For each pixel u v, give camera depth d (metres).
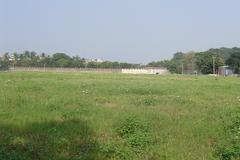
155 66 165.25
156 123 15.54
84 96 24.92
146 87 33.47
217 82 49.28
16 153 10.70
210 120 16.23
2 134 13.05
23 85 30.47
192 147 11.95
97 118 16.38
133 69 152.62
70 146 11.88
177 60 167.25
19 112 17.42
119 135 13.43
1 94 23.27
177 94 28.69
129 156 10.97
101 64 154.00
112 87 32.50
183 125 15.11
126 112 18.09
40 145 11.83
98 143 12.18
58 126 14.50
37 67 140.62
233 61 136.88
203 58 150.88
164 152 11.36
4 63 134.38
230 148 11.00
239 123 14.52
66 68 142.50
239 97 26.89
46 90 27.64
